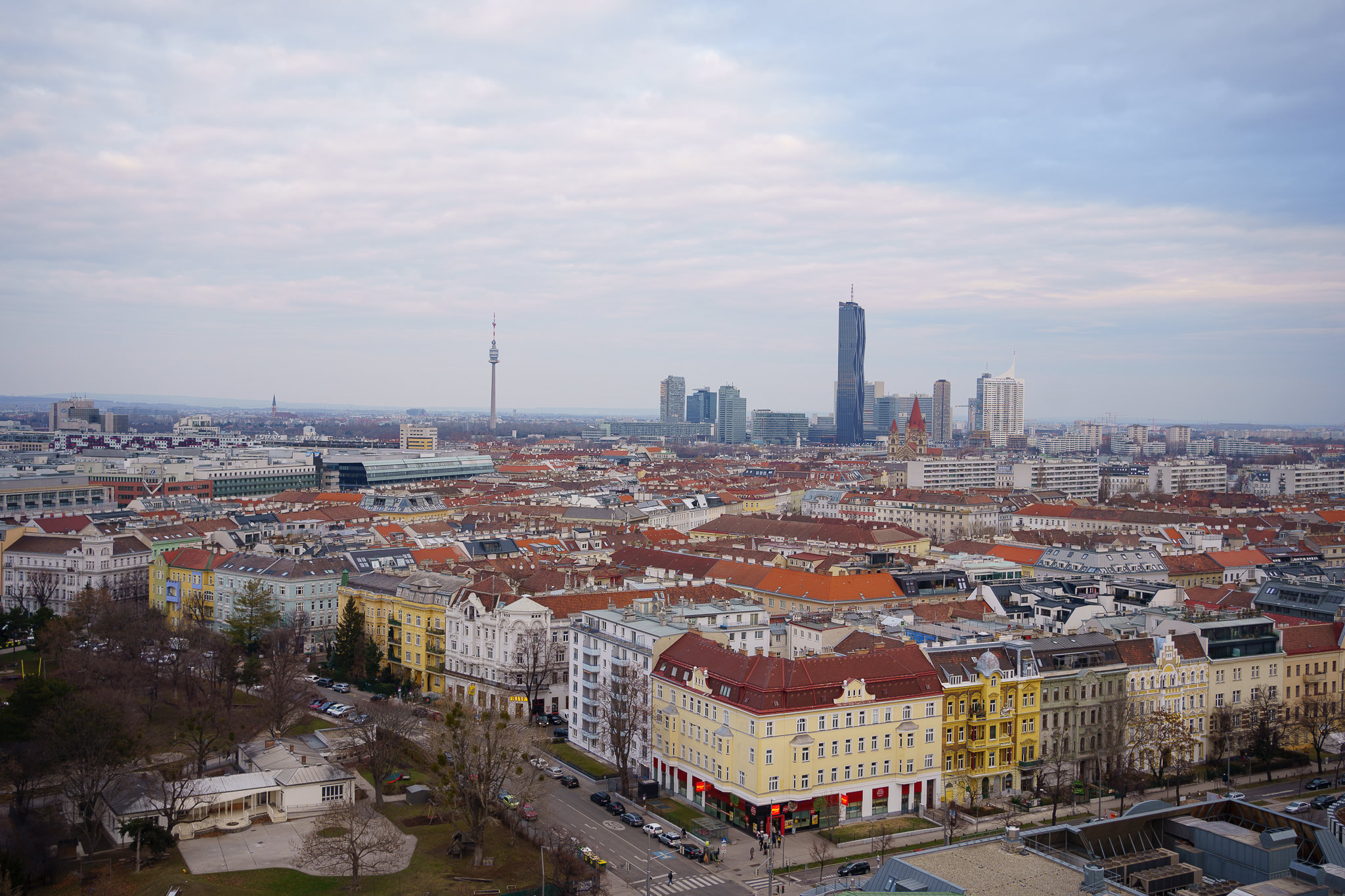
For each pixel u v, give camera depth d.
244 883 173.88
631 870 183.38
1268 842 127.06
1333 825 163.00
